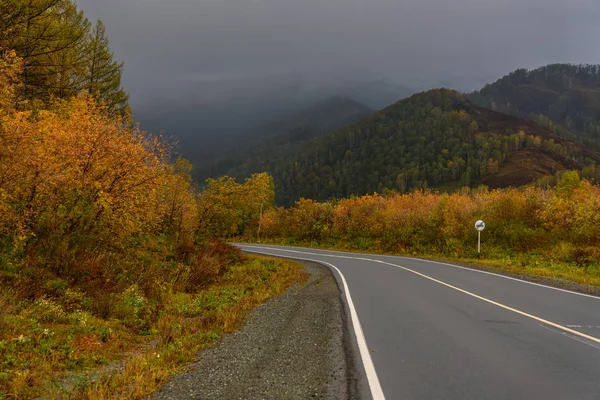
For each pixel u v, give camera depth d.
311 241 38.38
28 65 16.88
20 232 9.41
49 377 4.98
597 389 4.32
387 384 4.53
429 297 10.49
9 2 14.62
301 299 10.94
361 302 9.90
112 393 4.50
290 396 4.25
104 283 10.16
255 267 19.39
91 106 12.16
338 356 5.61
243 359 5.66
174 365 5.45
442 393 4.25
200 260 16.42
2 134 8.95
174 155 13.51
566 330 6.95
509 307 9.06
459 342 6.23
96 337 6.90
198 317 9.20
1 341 5.73
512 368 5.02
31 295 8.28
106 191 11.14
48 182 9.89
